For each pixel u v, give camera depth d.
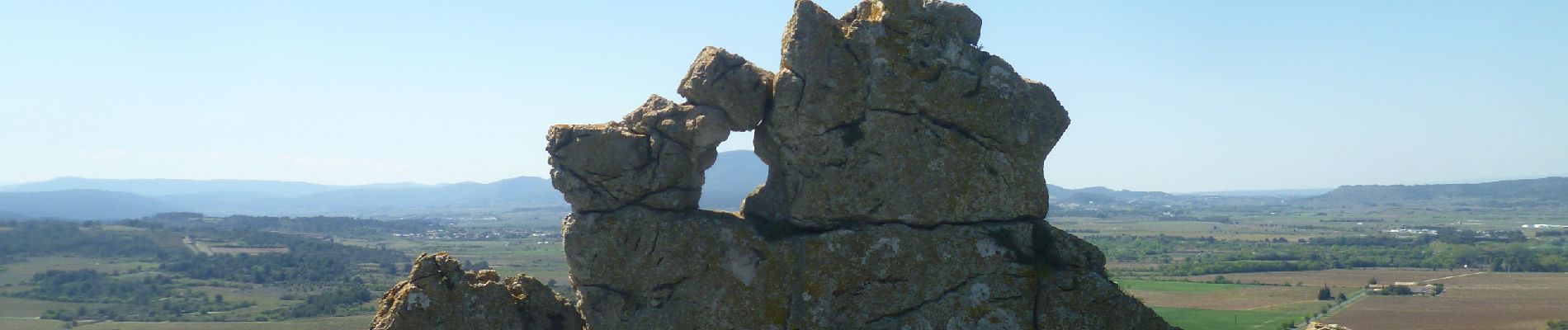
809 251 19.52
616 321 19.77
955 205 19.47
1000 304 19.31
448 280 16.48
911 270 19.39
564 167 19.78
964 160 19.50
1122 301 19.48
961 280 19.38
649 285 19.70
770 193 20.33
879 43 19.48
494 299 16.56
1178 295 104.12
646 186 19.67
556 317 17.44
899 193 19.45
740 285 19.56
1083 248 19.94
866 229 19.52
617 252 19.72
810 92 19.31
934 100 19.44
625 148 19.52
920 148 19.48
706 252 19.66
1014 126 19.56
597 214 19.80
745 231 19.73
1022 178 19.64
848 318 19.33
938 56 19.55
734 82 19.78
